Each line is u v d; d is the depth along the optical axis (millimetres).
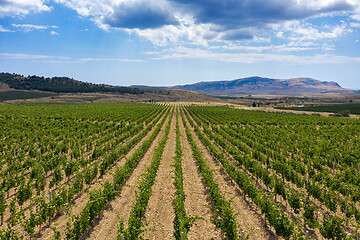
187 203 13422
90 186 15719
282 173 16859
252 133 35125
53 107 80438
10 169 16703
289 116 64812
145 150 25062
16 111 58625
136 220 9508
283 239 9930
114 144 25953
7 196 14047
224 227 9648
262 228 10828
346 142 28562
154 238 10055
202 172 17375
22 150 23078
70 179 17219
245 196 14391
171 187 15664
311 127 42906
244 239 9430
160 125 43375
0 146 23266
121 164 20984
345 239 8719
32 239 9539
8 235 8586
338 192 14031
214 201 12234
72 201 13406
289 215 12023
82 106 92312
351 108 109375
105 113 61844
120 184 14875
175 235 9359
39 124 39000
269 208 10383
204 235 10383
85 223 9688
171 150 26516
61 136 28859
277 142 29719
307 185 14320
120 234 8461
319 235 10305
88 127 38812
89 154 24562
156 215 12023
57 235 8727
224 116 65312
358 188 13266
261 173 15906
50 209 10578
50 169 17438
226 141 32531
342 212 11758
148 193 12453
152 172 16078
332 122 50469
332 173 18594
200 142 31891
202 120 56656
